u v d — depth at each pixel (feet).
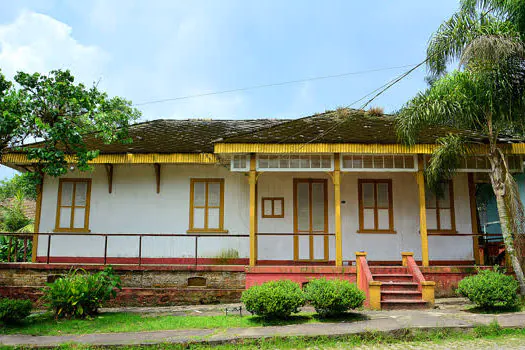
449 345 28.89
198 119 66.85
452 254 51.60
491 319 33.60
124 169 53.67
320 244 51.90
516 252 40.91
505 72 39.81
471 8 44.32
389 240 51.78
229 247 52.06
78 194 53.31
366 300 39.83
